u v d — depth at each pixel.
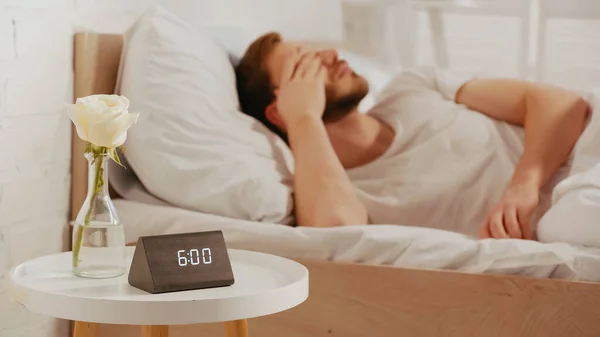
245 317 1.28
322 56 2.00
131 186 2.10
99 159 1.41
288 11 2.02
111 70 2.09
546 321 1.78
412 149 1.95
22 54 1.82
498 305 1.82
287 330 1.98
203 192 2.02
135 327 2.07
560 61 1.84
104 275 1.42
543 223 1.83
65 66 2.00
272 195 2.00
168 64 2.04
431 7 1.93
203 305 1.25
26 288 1.32
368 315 1.92
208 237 1.40
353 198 1.98
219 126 2.03
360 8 1.97
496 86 1.89
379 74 1.97
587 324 1.75
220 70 2.05
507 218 1.87
